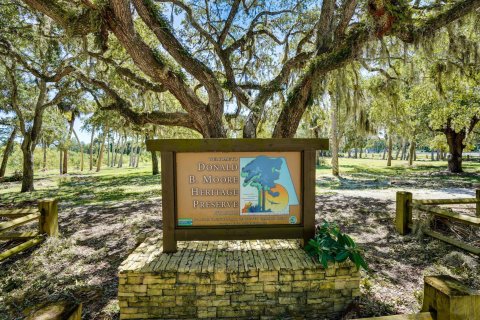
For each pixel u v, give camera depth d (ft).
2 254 13.07
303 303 9.80
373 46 17.70
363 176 54.03
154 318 9.66
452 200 17.63
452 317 3.87
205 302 9.69
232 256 10.68
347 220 20.58
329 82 23.36
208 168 11.14
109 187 46.24
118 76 28.17
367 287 11.25
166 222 10.98
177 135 42.57
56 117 63.98
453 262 13.29
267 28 27.25
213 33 25.71
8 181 65.67
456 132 51.21
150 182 52.26
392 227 18.54
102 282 12.03
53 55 33.68
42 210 16.71
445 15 17.47
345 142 70.33
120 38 16.99
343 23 18.54
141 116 21.98
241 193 11.19
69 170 111.75
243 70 27.55
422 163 104.32
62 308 3.66
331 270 9.78
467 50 20.38
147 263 10.05
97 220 22.00
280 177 11.27
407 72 24.18
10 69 36.29
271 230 11.12
